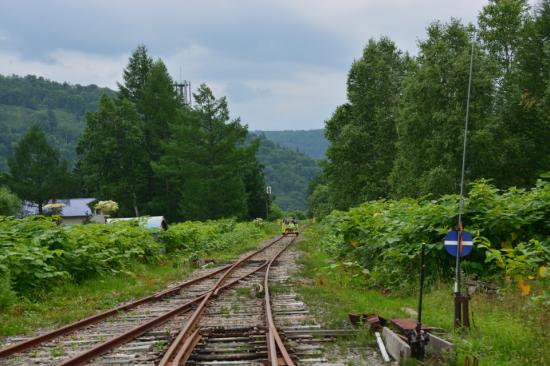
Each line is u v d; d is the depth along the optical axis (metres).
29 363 7.00
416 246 12.27
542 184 12.29
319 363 6.61
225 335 8.26
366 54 49.22
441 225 12.12
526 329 7.26
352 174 46.69
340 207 48.50
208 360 6.80
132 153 66.44
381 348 7.14
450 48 35.84
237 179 57.56
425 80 34.22
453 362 6.36
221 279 15.66
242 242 36.31
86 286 14.51
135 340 8.09
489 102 33.59
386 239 13.25
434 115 32.94
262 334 8.23
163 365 6.20
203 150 55.59
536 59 35.44
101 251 17.02
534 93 34.09
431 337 7.10
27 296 12.45
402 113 36.34
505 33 37.66
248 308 10.94
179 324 9.34
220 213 55.91
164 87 68.69
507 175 33.81
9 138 189.88
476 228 11.63
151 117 69.81
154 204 66.38
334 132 50.72
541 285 9.00
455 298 8.02
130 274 17.00
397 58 50.47
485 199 12.05
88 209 69.81
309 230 53.22
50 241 14.59
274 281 15.61
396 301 11.49
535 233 11.47
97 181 70.25
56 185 69.12
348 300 11.65
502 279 10.89
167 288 15.10
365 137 46.03
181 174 59.19
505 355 6.65
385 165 45.59
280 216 98.19
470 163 32.44
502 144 32.50
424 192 32.09
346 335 8.06
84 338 8.44
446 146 31.83
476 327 7.81
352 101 48.97
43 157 69.88
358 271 15.16
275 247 33.25
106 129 66.81
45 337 8.32
